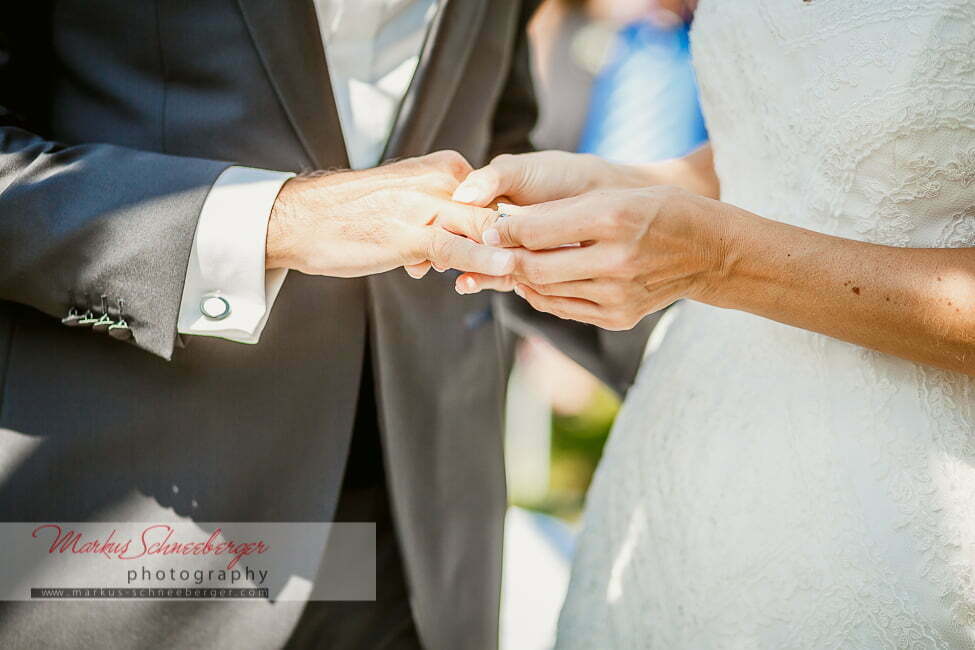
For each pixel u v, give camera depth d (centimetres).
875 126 112
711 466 135
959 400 116
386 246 122
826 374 123
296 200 123
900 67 110
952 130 109
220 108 135
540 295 122
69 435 132
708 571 133
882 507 117
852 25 114
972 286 108
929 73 108
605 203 113
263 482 140
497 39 159
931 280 109
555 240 114
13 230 121
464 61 148
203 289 122
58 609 133
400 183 125
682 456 140
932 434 116
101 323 122
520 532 313
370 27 145
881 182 115
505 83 174
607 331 189
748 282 116
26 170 123
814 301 114
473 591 170
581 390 351
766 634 125
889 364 119
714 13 136
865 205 117
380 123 149
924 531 115
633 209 112
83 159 125
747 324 135
